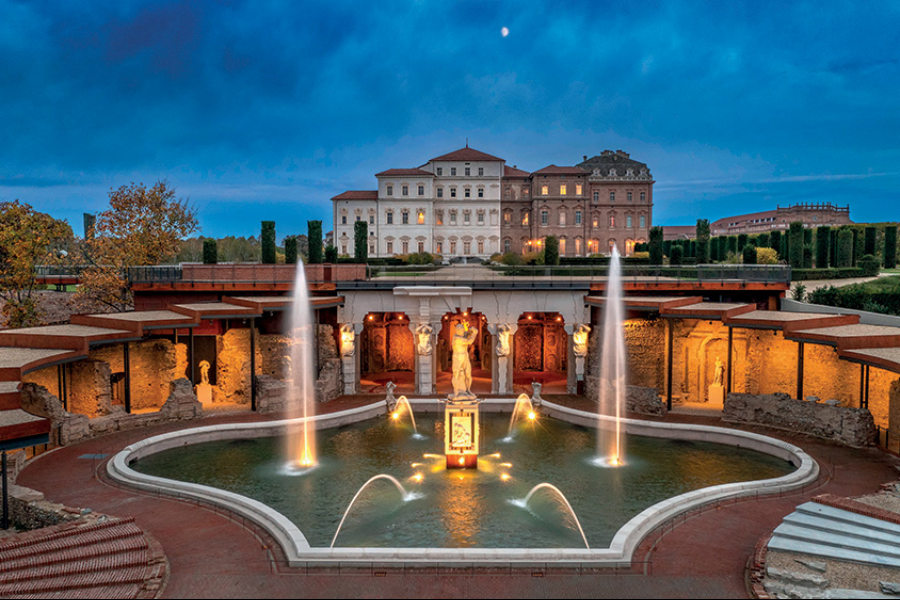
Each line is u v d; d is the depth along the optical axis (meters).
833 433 28.02
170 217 57.75
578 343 39.53
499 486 23.14
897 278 50.97
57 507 19.14
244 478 24.00
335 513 20.33
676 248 65.75
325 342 39.88
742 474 24.50
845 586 14.25
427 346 39.28
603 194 126.69
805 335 29.27
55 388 31.61
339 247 120.69
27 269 50.09
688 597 14.33
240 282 40.09
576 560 16.00
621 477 24.19
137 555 15.91
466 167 123.19
